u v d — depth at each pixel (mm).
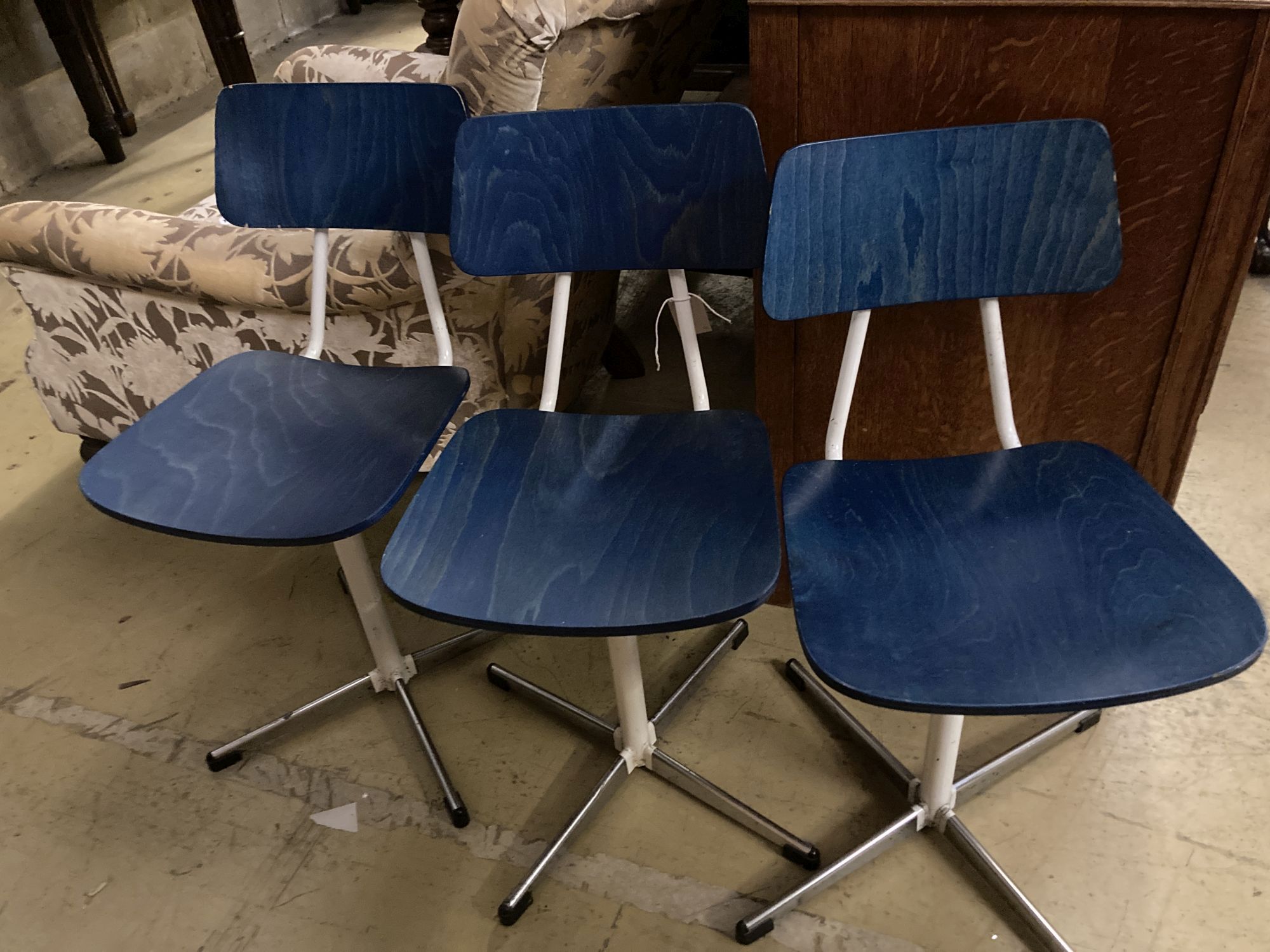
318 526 1078
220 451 1227
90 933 1263
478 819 1358
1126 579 938
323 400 1322
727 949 1178
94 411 1969
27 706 1590
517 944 1206
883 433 1438
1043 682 843
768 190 1136
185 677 1625
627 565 1007
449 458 1188
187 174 3441
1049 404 1351
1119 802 1288
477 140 1172
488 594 979
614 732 1383
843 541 1029
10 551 1923
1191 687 830
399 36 4543
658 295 2521
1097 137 1045
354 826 1364
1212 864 1207
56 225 1638
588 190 1197
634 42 1379
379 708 1544
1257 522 1673
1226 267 1155
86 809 1419
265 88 1295
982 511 1054
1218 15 992
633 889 1252
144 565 1869
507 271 1251
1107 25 1035
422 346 1653
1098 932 1153
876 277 1132
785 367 1397
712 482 1120
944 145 1074
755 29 1147
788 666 1489
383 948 1218
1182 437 1318
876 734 1417
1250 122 1044
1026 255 1118
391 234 1468
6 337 2596
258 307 1605
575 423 1246
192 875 1320
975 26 1078
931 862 1246
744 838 1300
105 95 3697
